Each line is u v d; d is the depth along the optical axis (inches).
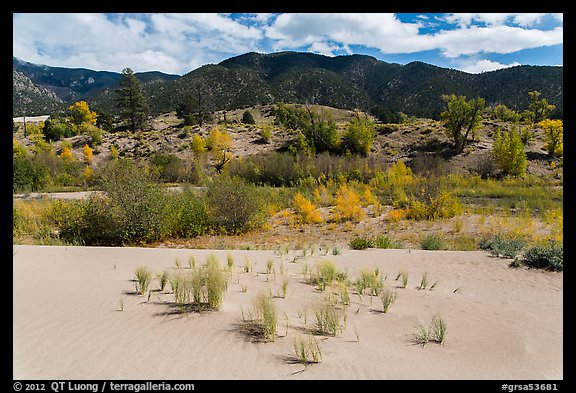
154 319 187.6
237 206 614.9
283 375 140.0
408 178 1131.9
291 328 185.5
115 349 154.8
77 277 262.1
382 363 154.0
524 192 1010.1
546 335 194.7
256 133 2445.9
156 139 2427.4
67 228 555.2
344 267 345.1
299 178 1391.5
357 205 733.9
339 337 179.3
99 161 2091.5
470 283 301.6
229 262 320.8
